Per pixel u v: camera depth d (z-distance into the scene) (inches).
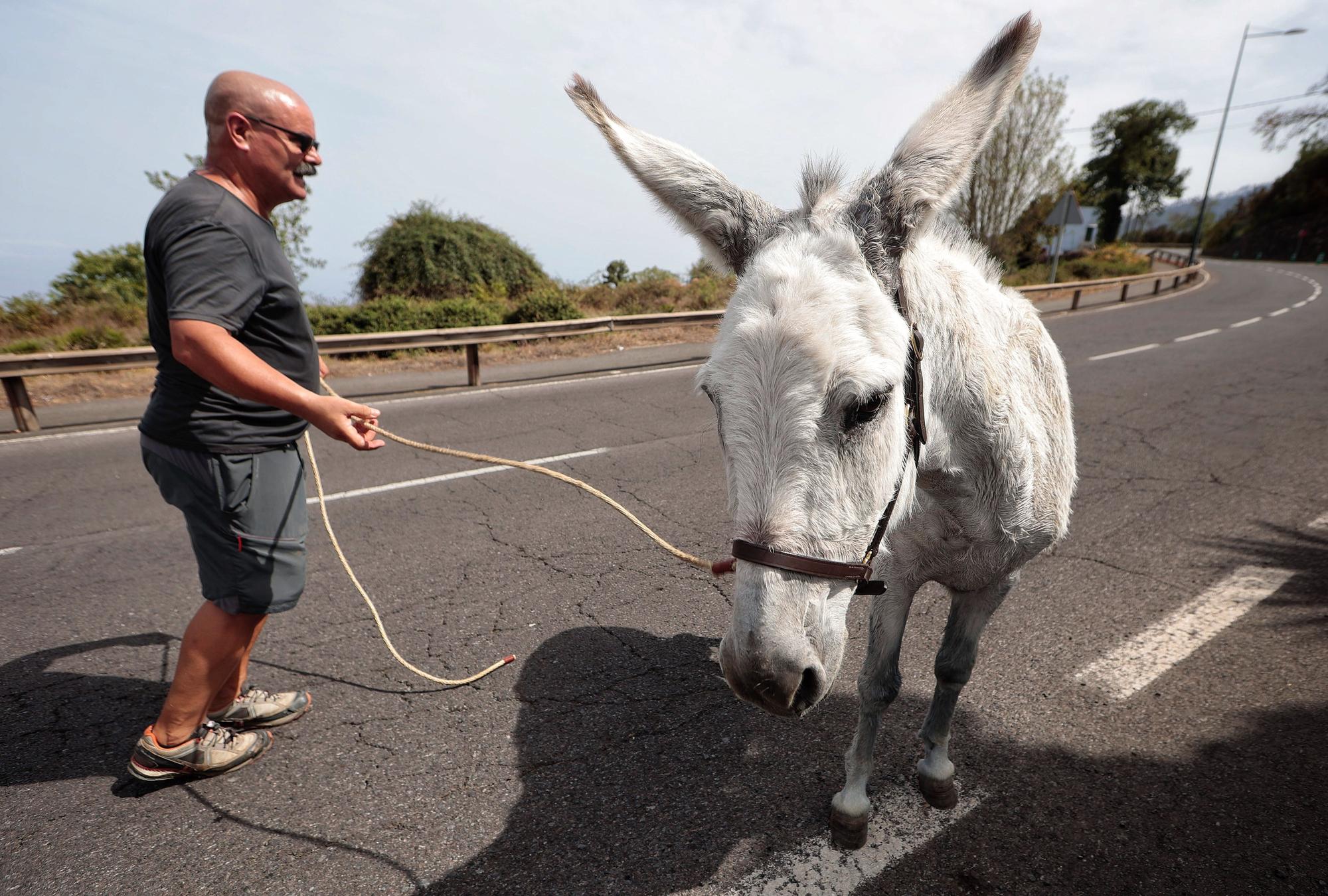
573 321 454.3
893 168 63.3
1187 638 128.2
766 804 92.4
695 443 267.0
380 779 98.4
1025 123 967.6
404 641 133.5
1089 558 162.7
